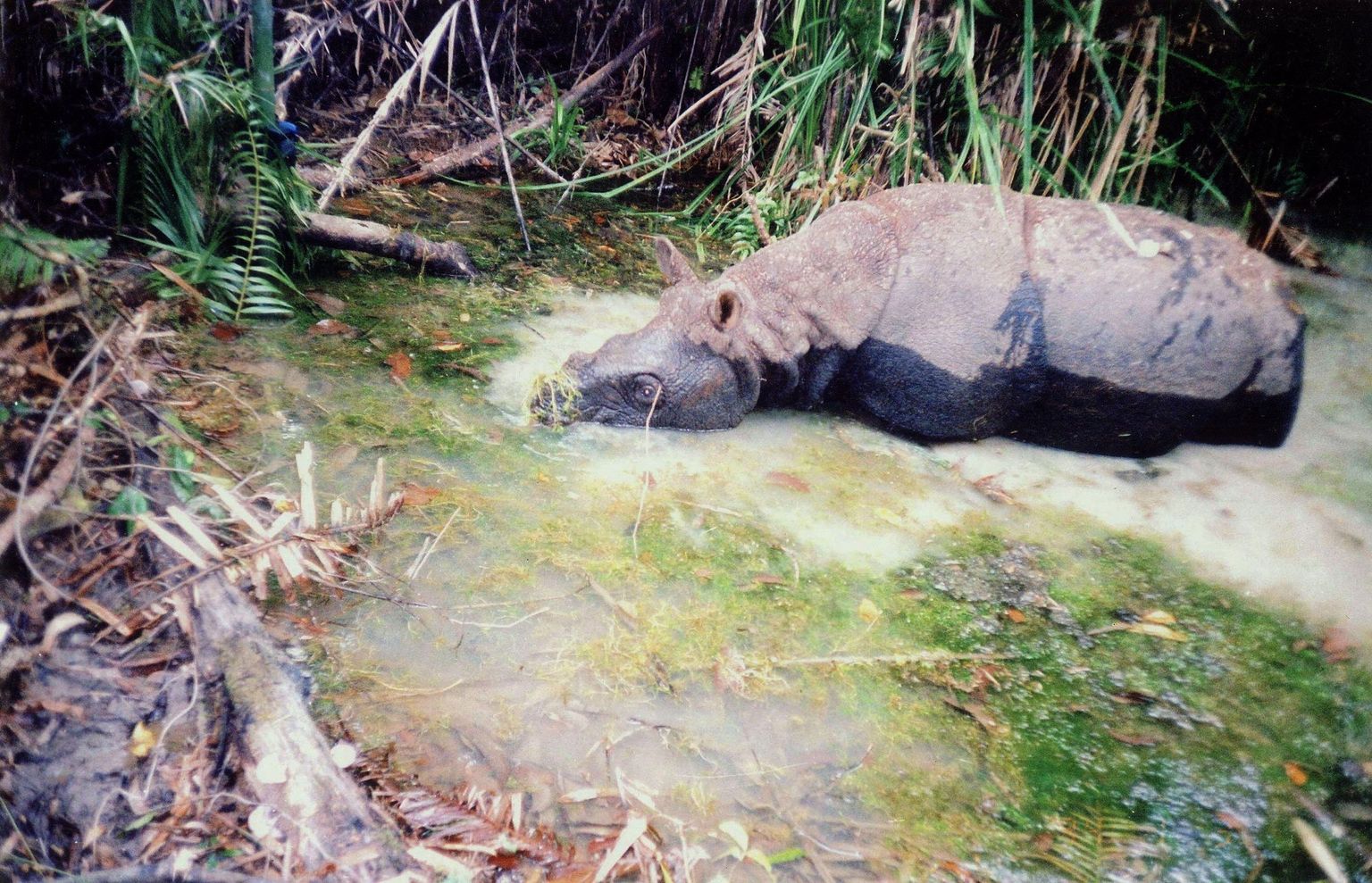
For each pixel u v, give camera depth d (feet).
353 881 7.44
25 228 11.99
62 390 10.22
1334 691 10.91
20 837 7.36
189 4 14.87
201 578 9.57
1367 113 20.81
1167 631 11.50
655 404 13.67
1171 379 13.56
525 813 8.50
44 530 9.50
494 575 10.96
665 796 8.88
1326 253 21.56
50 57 14.07
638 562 11.45
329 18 22.75
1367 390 16.88
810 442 14.25
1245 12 19.85
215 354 13.82
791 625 10.92
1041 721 10.16
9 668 8.46
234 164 15.29
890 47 18.13
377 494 11.44
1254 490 14.12
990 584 11.96
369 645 9.88
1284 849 9.11
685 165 23.88
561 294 17.37
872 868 8.47
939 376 13.69
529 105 24.90
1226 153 21.27
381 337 15.10
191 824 7.79
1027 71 16.12
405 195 20.33
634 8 25.23
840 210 14.52
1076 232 13.74
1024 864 8.66
